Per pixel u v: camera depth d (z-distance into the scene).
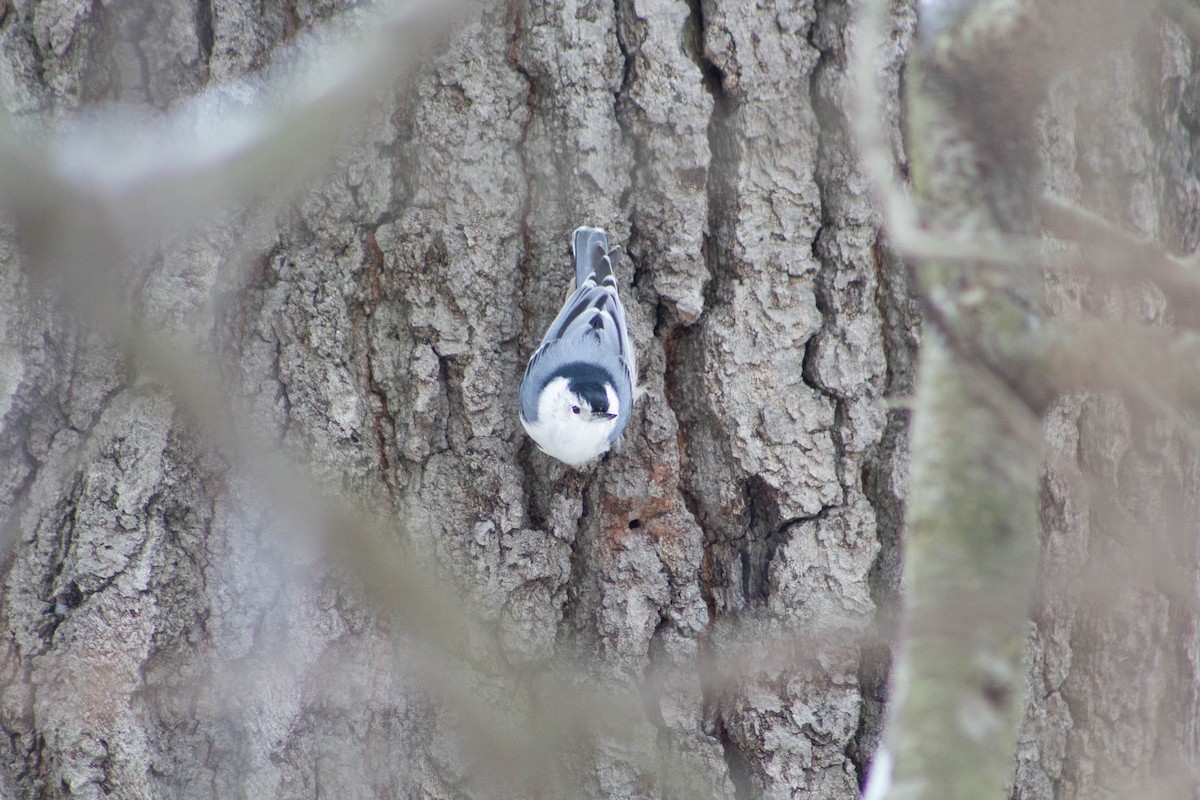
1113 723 5.29
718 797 5.20
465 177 5.33
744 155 5.39
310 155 5.10
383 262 5.27
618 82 5.42
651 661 5.32
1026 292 2.39
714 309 5.42
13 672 4.81
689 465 5.45
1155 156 5.55
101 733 4.79
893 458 5.31
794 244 5.38
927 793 2.24
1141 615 5.26
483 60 5.36
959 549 2.33
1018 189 2.50
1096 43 2.37
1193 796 5.28
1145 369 2.17
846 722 5.17
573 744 5.22
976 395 2.34
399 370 5.25
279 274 5.17
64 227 4.83
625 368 5.22
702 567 5.40
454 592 5.21
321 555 5.07
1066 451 5.29
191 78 5.08
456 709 5.15
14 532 4.86
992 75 2.43
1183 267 2.45
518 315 5.39
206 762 4.92
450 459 5.28
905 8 5.38
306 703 5.00
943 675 2.31
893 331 5.38
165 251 4.97
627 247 5.44
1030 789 5.24
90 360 4.97
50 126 4.92
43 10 4.98
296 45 5.15
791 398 5.33
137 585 4.84
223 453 5.02
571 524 5.41
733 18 5.39
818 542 5.29
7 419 4.84
